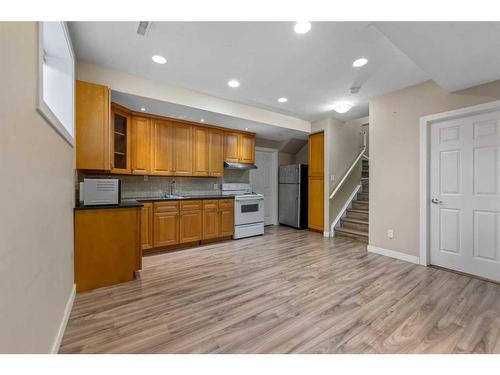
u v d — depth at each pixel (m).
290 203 5.71
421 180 3.05
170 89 3.18
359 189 5.46
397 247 3.32
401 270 2.86
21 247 0.99
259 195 4.89
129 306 2.01
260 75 2.88
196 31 2.04
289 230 5.40
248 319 1.82
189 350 1.47
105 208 2.40
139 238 2.62
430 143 3.04
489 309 1.96
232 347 1.50
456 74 2.33
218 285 2.44
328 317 1.85
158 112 3.63
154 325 1.74
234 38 2.14
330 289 2.34
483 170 2.61
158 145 3.85
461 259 2.77
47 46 1.96
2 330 0.84
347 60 2.52
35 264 1.15
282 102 3.84
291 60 2.52
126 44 2.24
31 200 1.10
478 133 2.64
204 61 2.55
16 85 0.94
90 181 2.40
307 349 1.48
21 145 0.99
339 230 4.77
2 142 0.83
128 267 2.54
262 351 1.47
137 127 3.62
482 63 2.13
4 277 0.85
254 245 4.05
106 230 2.41
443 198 2.92
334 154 4.85
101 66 2.67
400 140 3.28
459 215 2.79
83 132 2.49
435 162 3.00
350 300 2.12
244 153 5.01
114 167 3.22
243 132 4.98
